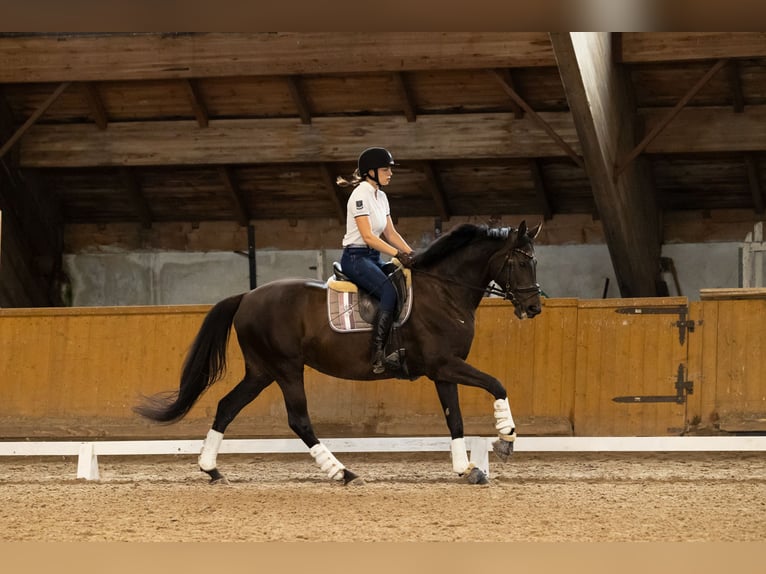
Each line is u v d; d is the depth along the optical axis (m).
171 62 16.98
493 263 9.20
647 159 18.84
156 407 9.85
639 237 18.44
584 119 15.23
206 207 21.11
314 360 9.46
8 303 20.22
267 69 16.75
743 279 19.81
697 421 11.58
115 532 7.10
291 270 21.28
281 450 10.36
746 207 19.89
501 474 10.31
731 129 17.58
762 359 11.51
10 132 19.05
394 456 11.88
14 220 20.08
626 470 10.62
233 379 12.22
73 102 18.69
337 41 16.52
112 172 20.19
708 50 15.81
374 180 9.37
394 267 9.43
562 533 6.86
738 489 8.97
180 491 9.16
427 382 11.93
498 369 11.88
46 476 10.80
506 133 18.09
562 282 20.47
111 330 12.59
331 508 8.01
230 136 18.75
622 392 11.73
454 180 19.86
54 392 12.59
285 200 20.83
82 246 21.75
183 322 12.47
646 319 11.76
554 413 11.78
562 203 20.20
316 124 18.58
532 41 15.94
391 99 18.11
